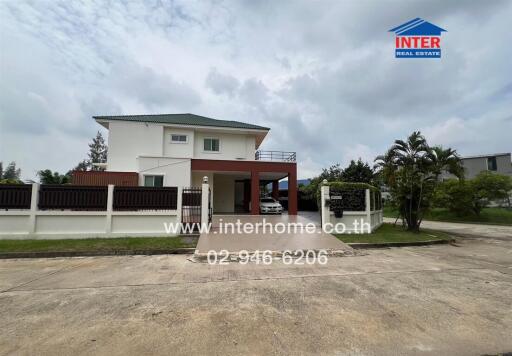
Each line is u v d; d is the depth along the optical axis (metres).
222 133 20.55
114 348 2.81
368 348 2.84
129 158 17.84
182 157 18.06
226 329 3.25
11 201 9.14
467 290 4.73
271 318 3.56
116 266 6.53
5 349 2.78
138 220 9.80
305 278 5.50
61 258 7.44
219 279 5.42
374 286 4.95
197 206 10.48
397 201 12.75
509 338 3.08
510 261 7.26
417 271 6.10
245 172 18.30
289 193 18.44
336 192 11.63
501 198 19.36
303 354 2.72
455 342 2.98
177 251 8.11
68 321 3.46
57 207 9.36
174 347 2.84
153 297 4.35
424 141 11.85
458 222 19.78
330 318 3.56
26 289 4.75
